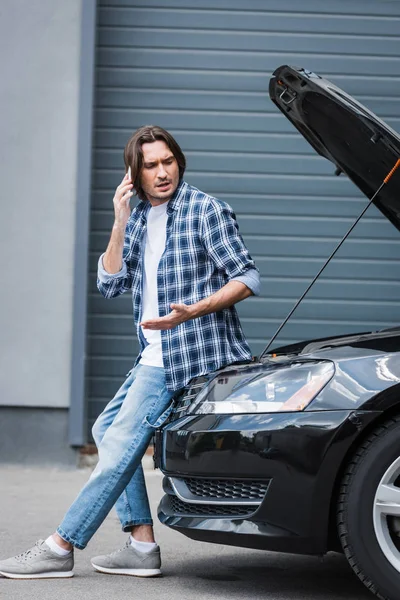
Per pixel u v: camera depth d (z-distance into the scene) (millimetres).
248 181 8414
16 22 8016
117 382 8328
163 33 8383
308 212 8438
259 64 8406
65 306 8047
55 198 8031
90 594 4289
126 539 5578
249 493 4113
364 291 8438
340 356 4090
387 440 3908
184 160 4617
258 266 8438
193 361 4465
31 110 8023
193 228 4516
